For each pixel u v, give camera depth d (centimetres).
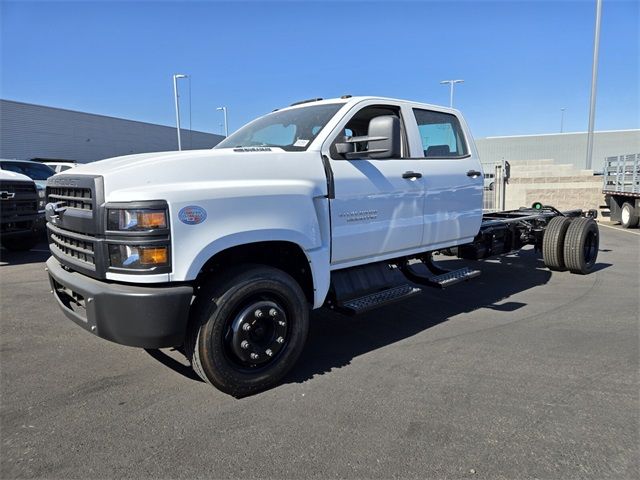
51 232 396
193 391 351
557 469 257
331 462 264
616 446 277
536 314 539
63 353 426
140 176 312
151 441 286
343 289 420
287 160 370
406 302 595
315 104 462
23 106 3422
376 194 430
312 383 363
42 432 296
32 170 1262
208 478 252
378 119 393
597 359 406
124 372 386
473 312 550
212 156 338
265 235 340
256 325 341
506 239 711
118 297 298
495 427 298
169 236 301
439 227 508
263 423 305
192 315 328
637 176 1364
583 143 4525
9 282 700
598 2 1716
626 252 985
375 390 351
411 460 265
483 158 4762
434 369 388
